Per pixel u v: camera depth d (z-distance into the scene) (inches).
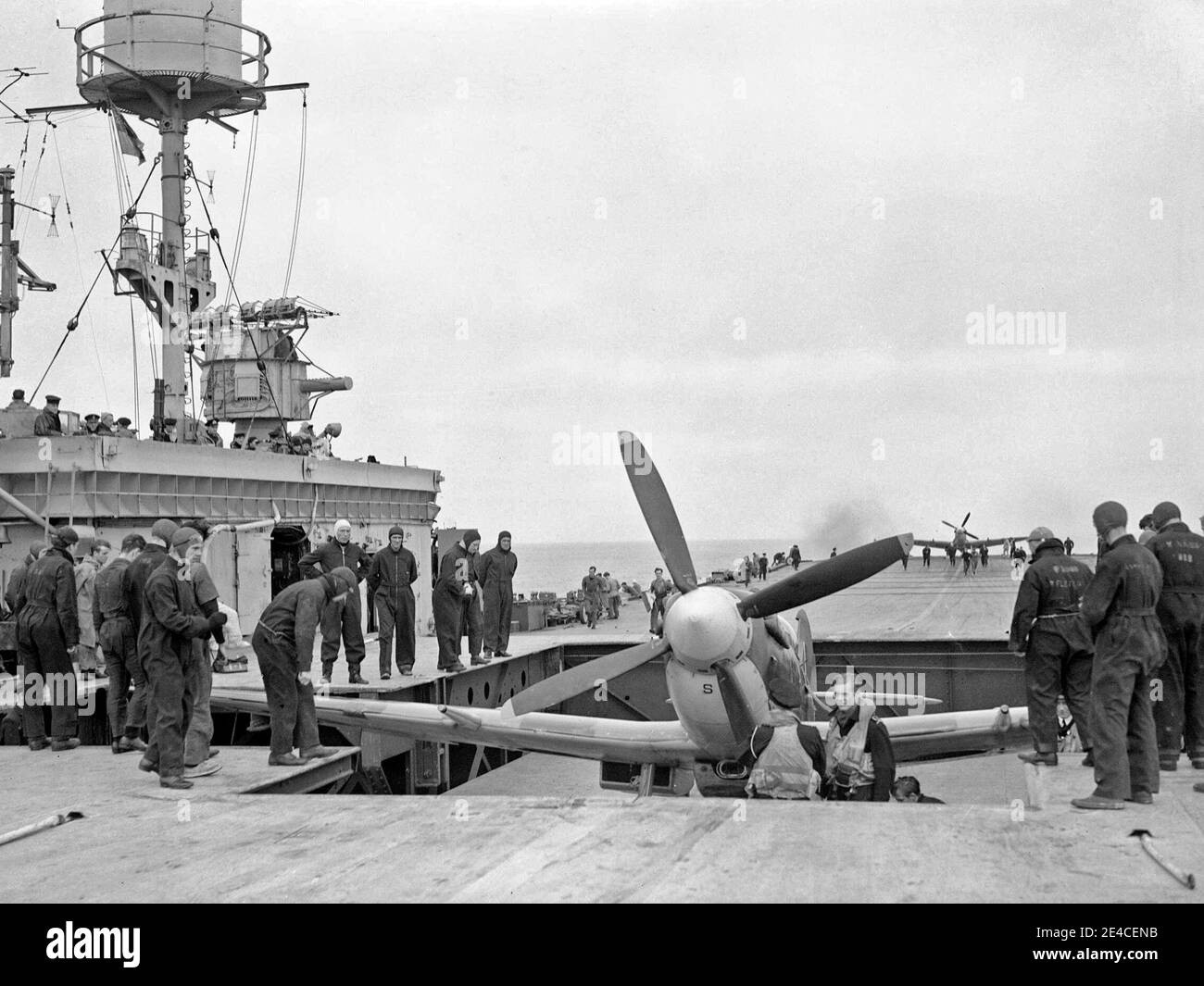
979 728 438.0
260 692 507.8
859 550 385.1
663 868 255.8
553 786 690.2
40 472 639.1
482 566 736.3
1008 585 1764.3
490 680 711.7
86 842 295.6
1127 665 300.4
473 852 275.1
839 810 308.5
